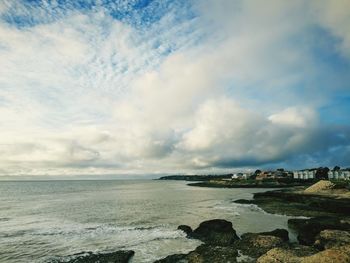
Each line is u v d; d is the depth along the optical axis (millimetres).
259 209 49625
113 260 20688
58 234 29969
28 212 48594
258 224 35062
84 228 33125
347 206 42625
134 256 22141
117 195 92562
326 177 158750
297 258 17609
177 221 38062
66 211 49500
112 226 34344
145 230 31531
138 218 40812
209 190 123062
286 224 34906
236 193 100125
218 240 25359
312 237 25078
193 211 48375
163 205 59094
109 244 25688
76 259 21344
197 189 134250
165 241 26453
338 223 27750
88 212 47875
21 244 26031
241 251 21625
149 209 51812
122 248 24344
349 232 23141
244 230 31594
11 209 53312
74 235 29438
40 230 32156
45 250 24062
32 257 22188
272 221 37125
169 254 22547
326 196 56562
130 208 53688
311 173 161250
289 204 54188
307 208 48125
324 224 27062
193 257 20250
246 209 50344
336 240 21141
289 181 149375
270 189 124625
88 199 76062
